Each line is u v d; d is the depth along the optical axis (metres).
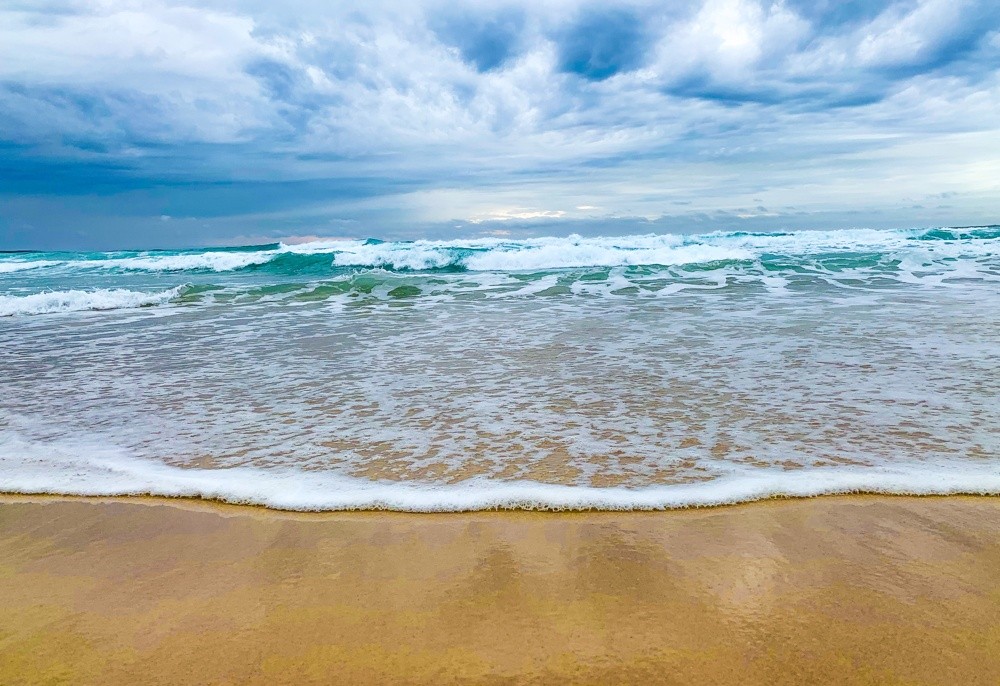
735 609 2.06
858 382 4.74
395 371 5.54
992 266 13.77
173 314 9.89
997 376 4.80
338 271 18.59
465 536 2.60
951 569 2.27
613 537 2.56
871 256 16.47
